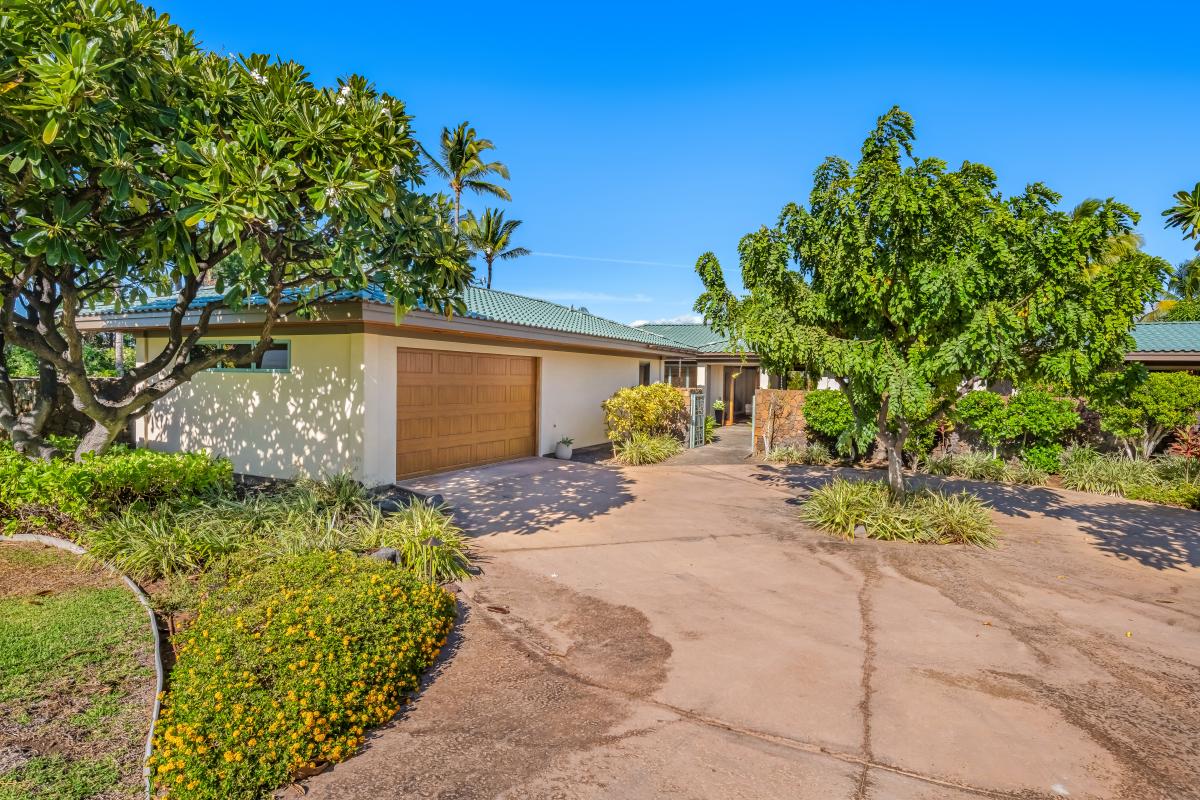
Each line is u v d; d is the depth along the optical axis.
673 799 2.84
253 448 10.38
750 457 14.55
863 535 7.62
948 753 3.22
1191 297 29.58
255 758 2.86
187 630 4.24
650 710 3.63
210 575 5.18
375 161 5.52
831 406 13.39
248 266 5.67
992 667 4.23
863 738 3.36
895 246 6.92
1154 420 11.87
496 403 12.29
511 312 12.61
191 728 2.88
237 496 8.24
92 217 5.71
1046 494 10.52
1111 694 3.88
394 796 2.83
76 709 3.43
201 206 4.87
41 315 6.84
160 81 5.40
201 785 2.68
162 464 6.71
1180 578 6.20
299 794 2.84
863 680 4.02
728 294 8.66
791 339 7.66
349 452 9.24
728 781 2.98
